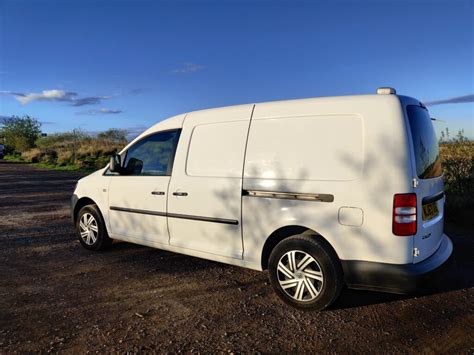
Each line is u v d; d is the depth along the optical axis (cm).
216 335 315
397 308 362
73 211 587
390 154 316
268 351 291
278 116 378
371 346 297
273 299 386
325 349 294
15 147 4425
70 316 351
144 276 454
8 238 643
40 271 475
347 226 329
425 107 377
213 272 467
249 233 388
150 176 484
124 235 517
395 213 312
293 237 357
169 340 308
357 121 334
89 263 505
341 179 333
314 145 352
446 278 436
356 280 329
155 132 493
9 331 323
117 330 324
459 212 714
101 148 2927
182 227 446
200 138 438
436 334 314
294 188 355
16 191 1273
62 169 2277
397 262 314
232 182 398
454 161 874
